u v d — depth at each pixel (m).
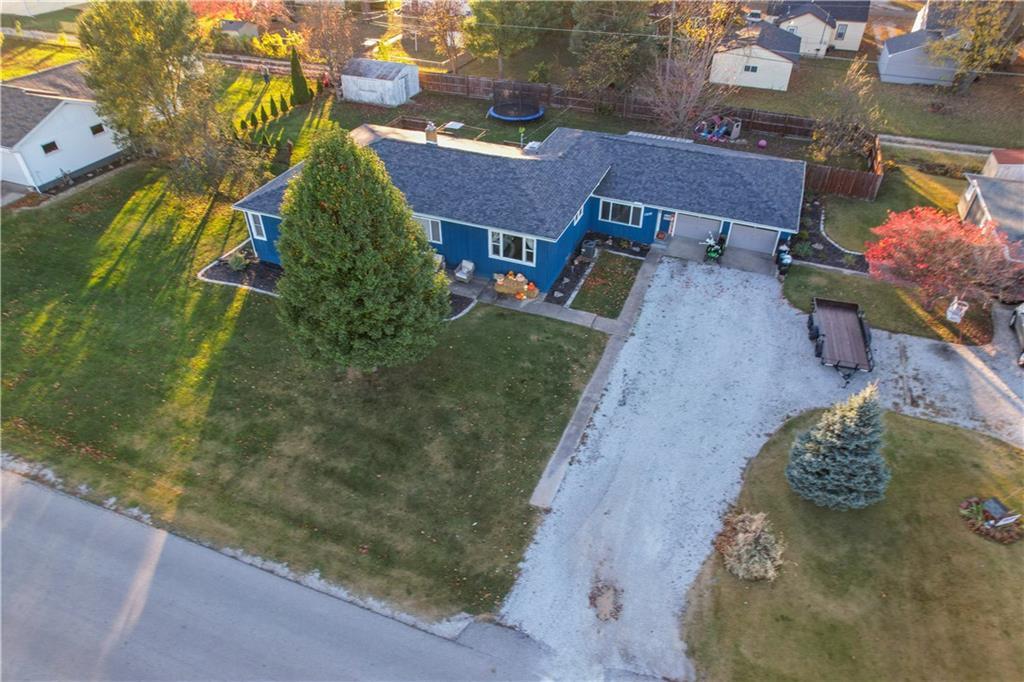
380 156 27.67
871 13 64.12
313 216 16.81
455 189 26.05
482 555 16.67
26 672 14.22
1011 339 23.30
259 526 17.38
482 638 14.93
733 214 27.11
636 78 42.53
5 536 17.05
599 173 28.72
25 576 16.14
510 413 20.69
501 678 14.15
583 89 42.69
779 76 45.25
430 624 15.20
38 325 24.14
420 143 28.03
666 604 15.62
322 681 14.03
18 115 31.58
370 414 20.58
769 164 28.66
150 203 32.06
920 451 19.19
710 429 20.31
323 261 17.34
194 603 15.56
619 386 21.83
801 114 42.22
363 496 18.17
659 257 28.53
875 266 24.50
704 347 23.50
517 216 24.73
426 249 19.77
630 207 28.77
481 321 24.56
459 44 53.31
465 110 44.56
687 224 29.05
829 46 53.50
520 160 26.77
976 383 21.64
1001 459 18.88
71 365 22.39
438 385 21.59
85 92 35.59
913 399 21.11
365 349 18.95
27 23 60.97
